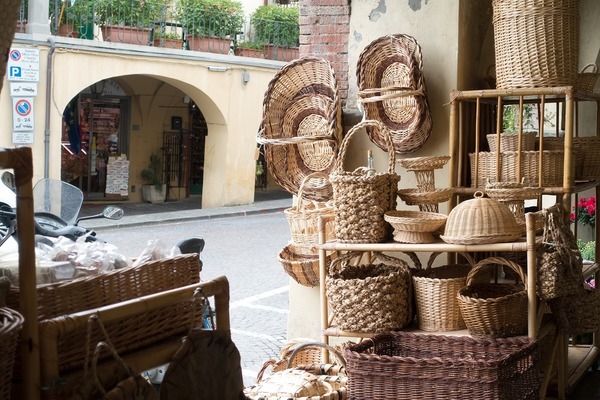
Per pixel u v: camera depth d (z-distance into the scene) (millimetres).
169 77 16672
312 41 5383
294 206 5281
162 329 2496
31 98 14539
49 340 2078
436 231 4258
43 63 14664
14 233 4605
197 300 2496
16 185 2074
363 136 5180
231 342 2467
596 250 5422
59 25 15344
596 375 5422
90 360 2244
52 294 2213
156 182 19438
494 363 3455
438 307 4086
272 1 21328
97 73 15453
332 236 4750
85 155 18891
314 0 5367
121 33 16016
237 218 16625
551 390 4863
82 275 2445
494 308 3807
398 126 5000
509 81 4500
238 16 18078
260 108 18406
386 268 4453
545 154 4410
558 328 4305
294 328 5344
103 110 18984
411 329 4195
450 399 3518
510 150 4547
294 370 3621
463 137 4930
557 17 4375
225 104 17750
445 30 4930
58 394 2078
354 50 5273
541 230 4164
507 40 4488
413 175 5066
